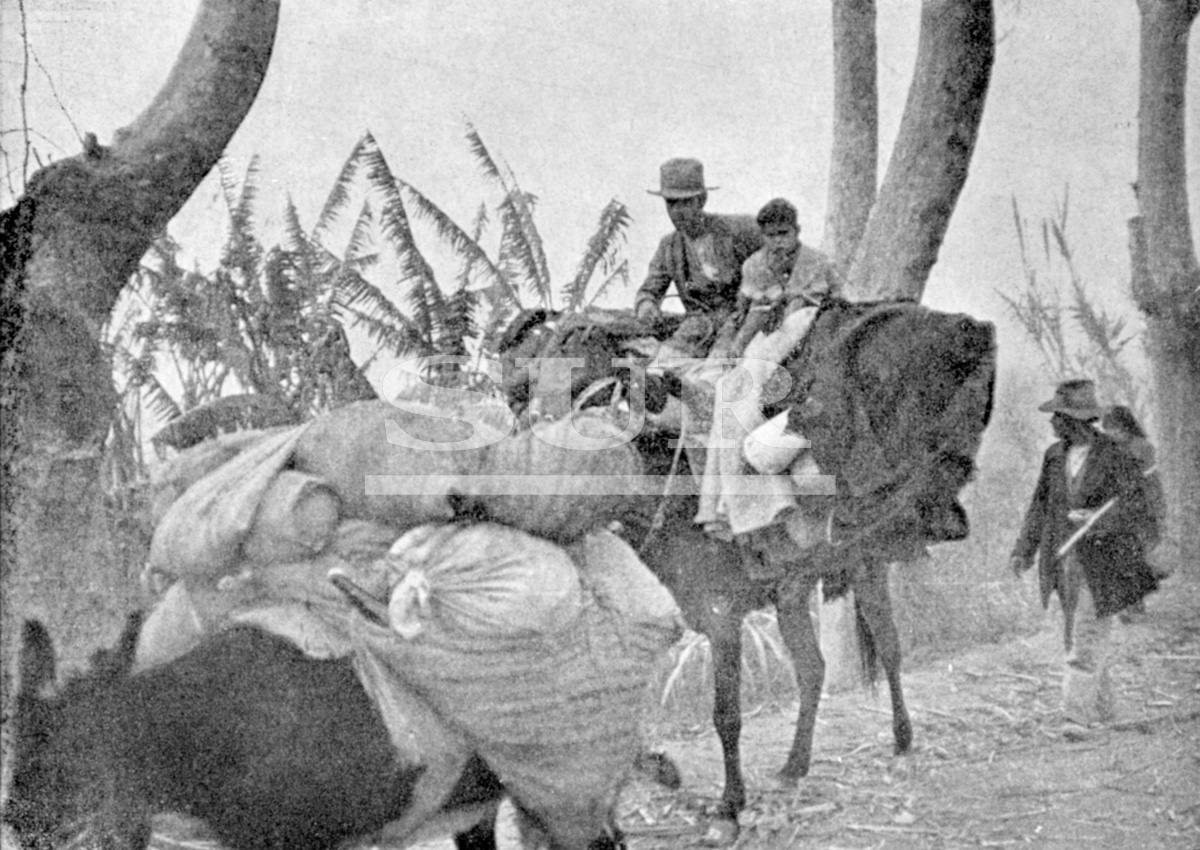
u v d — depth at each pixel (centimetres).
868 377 370
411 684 303
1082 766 361
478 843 342
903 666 401
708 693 385
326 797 301
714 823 349
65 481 358
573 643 305
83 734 313
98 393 369
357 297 401
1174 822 331
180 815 307
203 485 317
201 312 391
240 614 312
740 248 397
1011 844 329
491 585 301
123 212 367
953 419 370
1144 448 400
